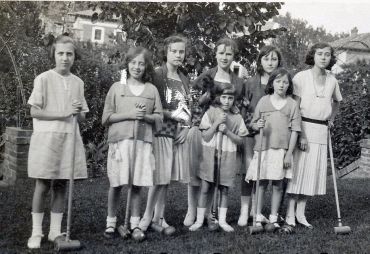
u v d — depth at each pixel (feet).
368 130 24.93
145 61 11.30
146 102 11.19
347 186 19.83
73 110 10.21
